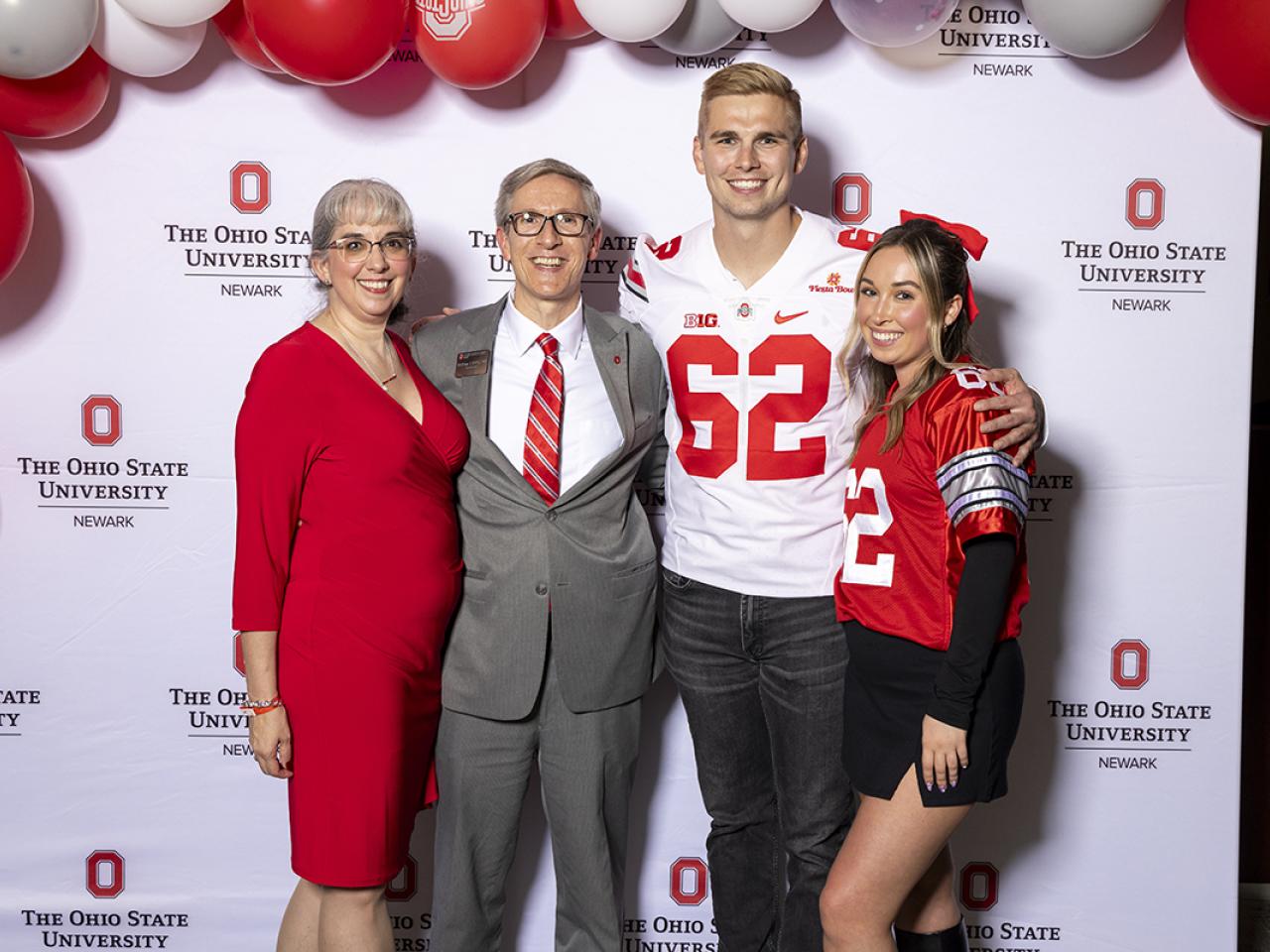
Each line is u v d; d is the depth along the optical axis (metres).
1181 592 2.46
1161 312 2.42
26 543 2.44
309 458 1.86
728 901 2.26
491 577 2.03
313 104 2.37
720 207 2.04
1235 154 2.38
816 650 2.05
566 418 2.04
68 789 2.48
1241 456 2.44
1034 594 2.47
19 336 2.39
